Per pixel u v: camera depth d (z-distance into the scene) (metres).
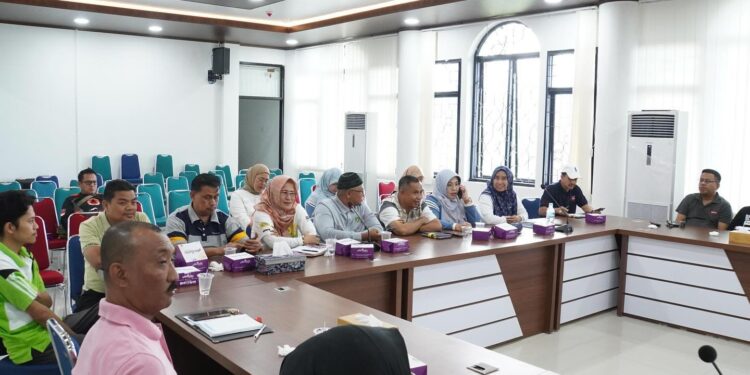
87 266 3.06
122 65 10.08
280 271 3.12
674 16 6.45
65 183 9.75
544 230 4.64
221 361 1.98
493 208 5.46
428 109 8.88
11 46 9.15
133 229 1.46
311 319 2.36
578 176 5.82
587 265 4.89
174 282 1.51
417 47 8.88
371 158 9.55
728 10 6.07
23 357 2.50
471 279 3.96
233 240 3.64
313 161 11.22
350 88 10.24
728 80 6.11
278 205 4.04
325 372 1.01
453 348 2.08
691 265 4.66
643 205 6.41
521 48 8.09
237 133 11.10
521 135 8.18
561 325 4.73
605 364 3.97
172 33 10.09
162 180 8.70
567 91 7.52
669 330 4.72
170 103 10.55
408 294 3.55
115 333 1.37
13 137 9.30
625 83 6.66
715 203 5.28
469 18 8.17
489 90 8.51
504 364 1.95
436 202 5.06
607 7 6.67
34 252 4.31
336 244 3.68
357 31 9.44
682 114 6.24
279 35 10.03
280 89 11.77
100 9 8.38
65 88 9.63
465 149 8.63
